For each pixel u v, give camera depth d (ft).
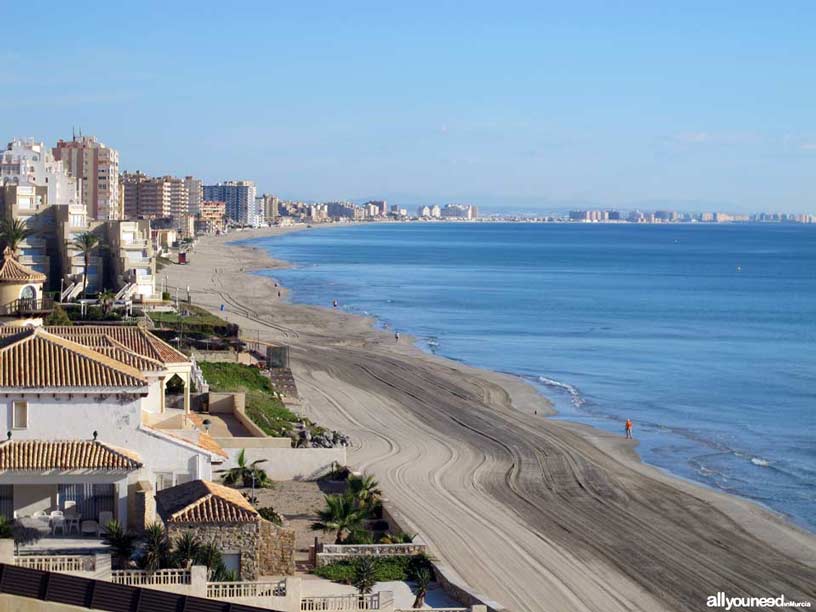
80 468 152.66
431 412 322.14
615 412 341.00
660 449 288.51
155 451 162.30
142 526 152.56
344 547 162.09
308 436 253.65
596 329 562.25
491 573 173.37
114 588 107.55
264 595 133.69
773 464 273.33
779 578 182.60
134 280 457.27
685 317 627.46
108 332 240.94
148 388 164.66
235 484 208.44
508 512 213.66
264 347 389.39
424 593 148.77
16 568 108.68
